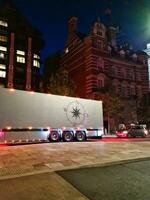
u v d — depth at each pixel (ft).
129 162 29.43
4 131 57.93
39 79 160.56
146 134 105.40
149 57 176.55
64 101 71.36
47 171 24.63
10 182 20.79
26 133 61.87
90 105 77.92
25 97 63.21
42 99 66.64
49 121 67.00
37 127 64.28
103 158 32.42
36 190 18.53
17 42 154.92
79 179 21.68
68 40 170.40
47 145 54.75
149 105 146.72
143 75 162.81
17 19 159.43
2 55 147.74
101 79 140.15
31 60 157.07
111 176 22.72
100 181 20.99
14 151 42.52
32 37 161.07
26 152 40.57
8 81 145.28
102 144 57.21
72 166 26.94
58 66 179.32
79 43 153.99
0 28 150.41
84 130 74.49
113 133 132.87
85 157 33.58
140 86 159.12
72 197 16.90
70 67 163.02
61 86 128.47
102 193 17.75
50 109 67.82
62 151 41.29
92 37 142.92
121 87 150.20
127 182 20.58
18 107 61.31
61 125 69.46
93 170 25.30
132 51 167.53
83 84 144.25
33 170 25.30
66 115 71.00
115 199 16.40
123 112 144.97
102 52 144.46
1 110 58.18
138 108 149.69
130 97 150.92
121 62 153.89
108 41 164.14
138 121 148.87
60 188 19.04
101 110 80.64
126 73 155.02
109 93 134.10
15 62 150.92
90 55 140.36
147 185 19.67
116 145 53.83
